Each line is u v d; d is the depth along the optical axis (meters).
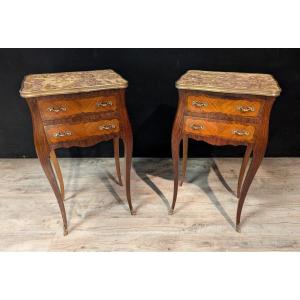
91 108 1.78
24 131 2.71
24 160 2.80
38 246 1.93
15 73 2.49
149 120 2.70
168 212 2.17
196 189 2.41
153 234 2.01
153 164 2.74
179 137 1.91
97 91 1.74
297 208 2.21
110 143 2.78
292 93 2.57
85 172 2.62
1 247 1.92
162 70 2.51
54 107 1.71
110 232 2.02
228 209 2.21
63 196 2.29
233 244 1.94
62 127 1.76
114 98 1.80
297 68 2.47
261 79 1.86
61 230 2.04
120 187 2.44
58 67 2.49
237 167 2.69
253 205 2.24
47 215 2.16
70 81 1.80
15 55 2.43
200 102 1.78
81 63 2.49
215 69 2.50
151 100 2.62
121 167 2.69
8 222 2.10
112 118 1.84
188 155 2.82
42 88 1.68
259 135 1.75
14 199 2.31
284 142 2.77
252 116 1.73
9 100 2.59
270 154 2.82
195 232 2.02
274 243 1.94
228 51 2.44
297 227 2.06
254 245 1.93
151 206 2.24
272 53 2.43
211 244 1.94
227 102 1.73
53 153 2.15
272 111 2.65
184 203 2.27
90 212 2.19
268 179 2.52
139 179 2.53
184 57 2.46
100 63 2.49
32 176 2.58
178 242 1.95
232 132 1.79
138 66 2.49
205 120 1.81
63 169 2.66
